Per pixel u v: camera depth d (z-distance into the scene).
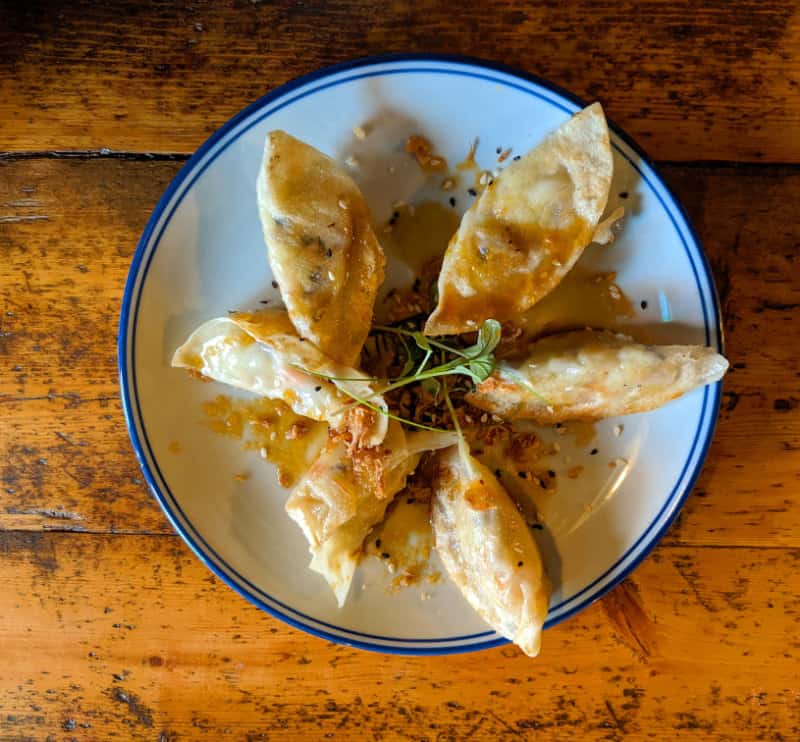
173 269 0.29
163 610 0.33
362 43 0.30
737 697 0.33
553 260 0.29
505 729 0.34
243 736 0.34
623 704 0.33
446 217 0.30
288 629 0.33
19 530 0.33
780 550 0.32
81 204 0.31
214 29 0.30
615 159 0.28
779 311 0.31
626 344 0.29
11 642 0.34
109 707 0.34
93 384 0.32
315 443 0.31
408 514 0.32
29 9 0.30
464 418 0.31
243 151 0.28
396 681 0.34
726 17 0.30
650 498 0.30
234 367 0.30
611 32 0.30
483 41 0.30
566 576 0.31
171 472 0.30
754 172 0.31
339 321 0.29
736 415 0.32
